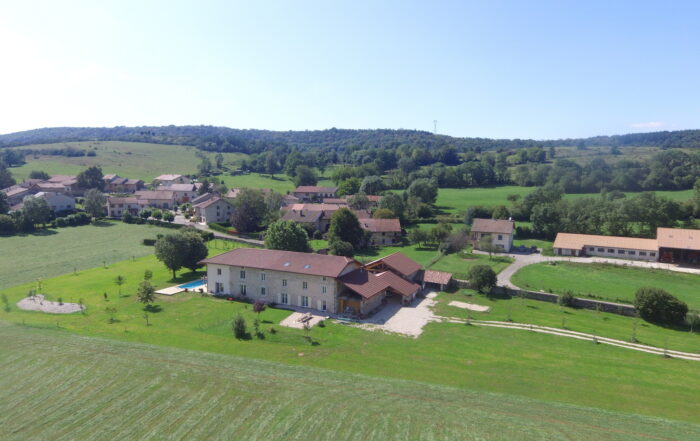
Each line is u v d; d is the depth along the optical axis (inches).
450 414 1280.8
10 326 1974.7
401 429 1199.6
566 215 4566.9
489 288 2728.8
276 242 3267.7
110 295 2608.3
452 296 2719.0
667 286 2915.8
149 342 1865.2
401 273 2765.7
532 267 3447.3
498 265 3506.4
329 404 1321.4
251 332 2028.8
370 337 2012.8
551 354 1840.6
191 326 2111.2
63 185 6899.6
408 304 2551.7
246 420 1243.8
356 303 2343.8
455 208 5949.8
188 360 1622.8
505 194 6786.4
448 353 1836.9
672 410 1400.1
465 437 1166.3
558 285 2920.8
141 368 1541.6
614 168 6943.9
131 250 3981.3
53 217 5231.3
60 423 1234.0
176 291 2706.7
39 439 1167.0
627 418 1293.1
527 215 5177.2
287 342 1916.8
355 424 1221.7
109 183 7657.5
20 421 1242.6
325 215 5177.2
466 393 1435.8
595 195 6146.7
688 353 1876.2
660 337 2068.2
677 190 5974.4
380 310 2427.4
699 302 2568.9
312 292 2415.1
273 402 1333.7
